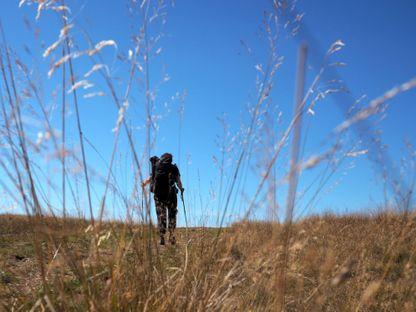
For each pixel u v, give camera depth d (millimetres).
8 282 3061
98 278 2314
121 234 2320
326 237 4008
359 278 3000
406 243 3250
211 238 3006
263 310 2346
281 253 2160
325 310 2654
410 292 2805
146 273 2410
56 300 2232
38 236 2076
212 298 2541
